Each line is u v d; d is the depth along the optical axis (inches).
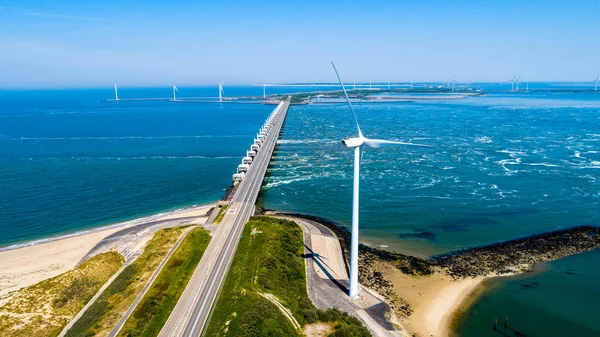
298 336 2314.2
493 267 3339.1
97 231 4232.3
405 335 2486.5
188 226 4033.0
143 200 5265.8
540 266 3353.8
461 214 4480.8
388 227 4180.6
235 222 4082.2
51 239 4055.1
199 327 2417.6
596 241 3782.0
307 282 2997.0
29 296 2787.9
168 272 3056.1
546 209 4586.6
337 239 3836.1
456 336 2527.1
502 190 5275.6
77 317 2564.0
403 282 3107.8
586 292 2992.1
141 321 2475.4
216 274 3014.3
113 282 2977.4
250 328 2297.0
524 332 2578.7
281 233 3764.8
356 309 2682.1
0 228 4338.1
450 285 3075.8
